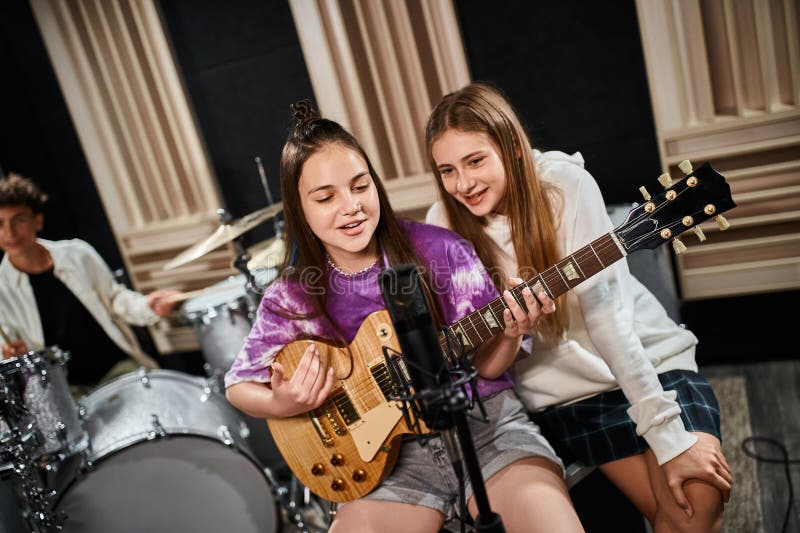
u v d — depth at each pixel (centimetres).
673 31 241
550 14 261
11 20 324
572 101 270
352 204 141
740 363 272
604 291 155
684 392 161
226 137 319
